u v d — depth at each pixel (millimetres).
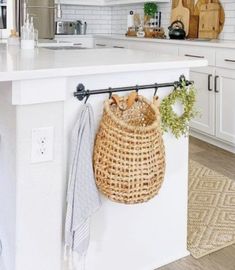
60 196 1574
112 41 5516
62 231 1638
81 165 1562
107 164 1557
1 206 1688
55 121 1496
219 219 2518
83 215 1578
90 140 1590
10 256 1580
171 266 2012
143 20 5504
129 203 1592
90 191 1588
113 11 6227
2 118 1588
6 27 4582
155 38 4793
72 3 5766
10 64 1506
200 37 4664
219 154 3840
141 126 1609
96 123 1663
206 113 4039
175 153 1948
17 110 1411
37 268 1571
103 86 1657
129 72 1704
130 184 1555
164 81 1831
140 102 1710
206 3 4531
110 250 1840
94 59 1801
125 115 1684
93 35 5918
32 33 2266
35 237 1542
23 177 1469
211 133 4020
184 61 1815
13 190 1504
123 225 1854
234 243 2240
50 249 1588
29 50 2203
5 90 1451
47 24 4906
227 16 4320
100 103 1661
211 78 3912
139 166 1551
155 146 1594
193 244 2213
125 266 1900
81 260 1728
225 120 3828
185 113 1880
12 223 1540
